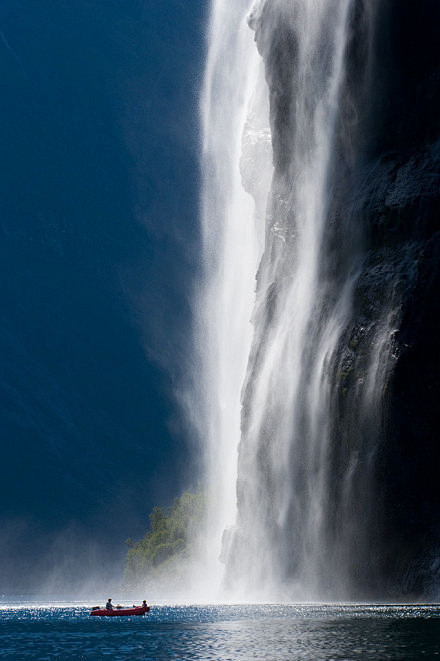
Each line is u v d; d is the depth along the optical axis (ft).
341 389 271.08
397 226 272.10
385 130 294.46
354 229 288.10
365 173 294.05
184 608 308.19
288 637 171.63
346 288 286.66
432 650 142.51
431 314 254.06
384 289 266.36
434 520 245.65
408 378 251.60
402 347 252.83
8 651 178.09
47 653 172.86
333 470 272.72
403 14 292.20
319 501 279.08
